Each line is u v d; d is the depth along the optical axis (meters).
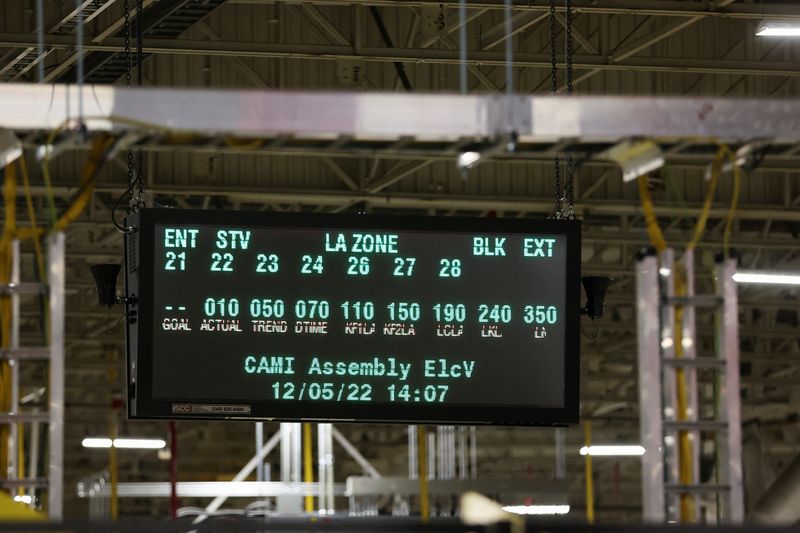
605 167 36.78
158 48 28.00
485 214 38.78
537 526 10.49
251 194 35.50
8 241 14.68
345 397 18.94
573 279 19.36
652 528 10.23
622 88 33.41
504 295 19.23
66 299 44.78
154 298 18.78
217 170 35.50
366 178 35.69
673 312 15.52
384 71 32.34
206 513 35.16
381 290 19.09
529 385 19.22
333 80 32.56
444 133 14.16
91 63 28.92
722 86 33.69
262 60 32.38
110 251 39.81
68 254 39.69
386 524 10.52
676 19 31.08
